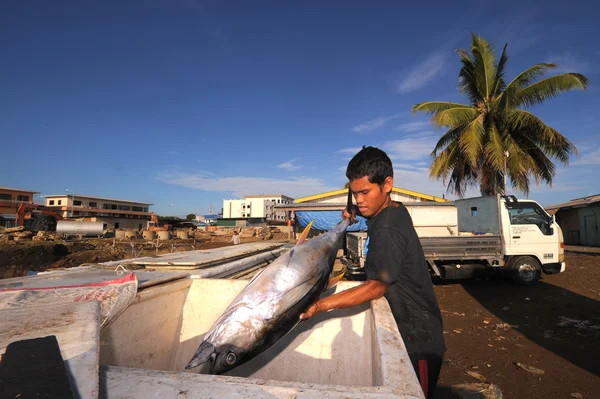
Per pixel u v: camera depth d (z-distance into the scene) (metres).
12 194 53.47
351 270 7.96
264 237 34.78
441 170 18.11
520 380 4.00
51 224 34.41
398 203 1.79
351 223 2.18
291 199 95.44
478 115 16.86
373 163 1.65
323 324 2.38
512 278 8.92
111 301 1.85
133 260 3.59
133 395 0.85
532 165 16.42
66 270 3.09
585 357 4.59
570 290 8.51
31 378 0.75
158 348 2.39
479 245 8.55
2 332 1.05
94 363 0.88
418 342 1.73
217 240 32.69
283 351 2.41
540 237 8.88
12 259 18.20
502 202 8.99
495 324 6.16
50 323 1.14
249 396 0.85
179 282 2.68
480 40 16.83
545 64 15.39
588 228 19.86
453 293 8.55
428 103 17.80
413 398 0.84
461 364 4.49
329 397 0.85
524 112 15.45
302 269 1.78
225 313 1.62
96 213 54.91
